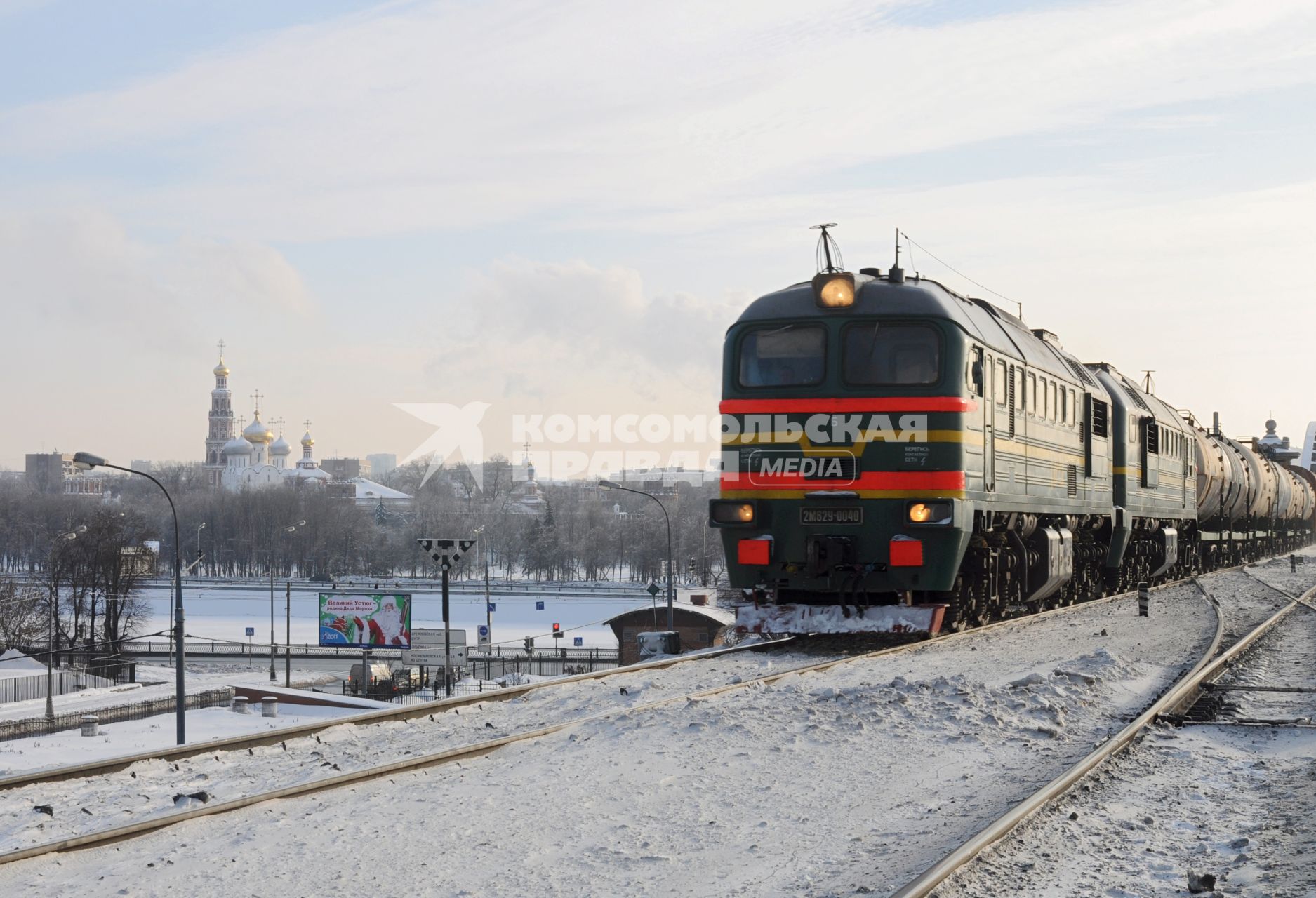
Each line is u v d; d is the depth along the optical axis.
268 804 9.17
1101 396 27.23
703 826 8.52
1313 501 81.50
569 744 11.61
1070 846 7.81
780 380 18.11
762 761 10.69
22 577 129.75
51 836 8.70
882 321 17.83
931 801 9.24
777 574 18.17
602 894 7.03
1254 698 14.73
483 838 8.23
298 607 114.75
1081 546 27.08
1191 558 41.34
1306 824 8.42
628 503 155.50
